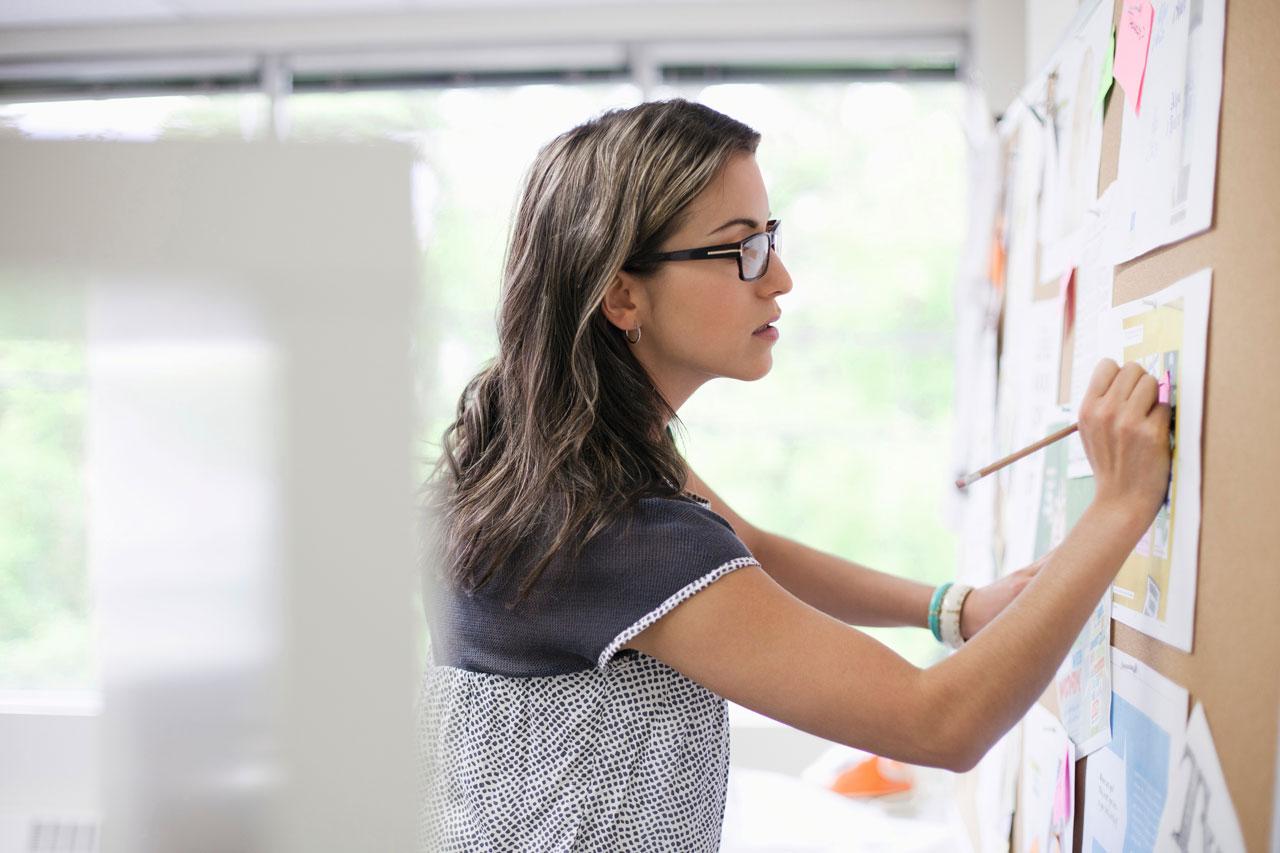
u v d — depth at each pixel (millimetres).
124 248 526
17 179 525
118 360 529
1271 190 708
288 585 530
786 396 4703
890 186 4598
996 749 1615
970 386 1993
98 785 539
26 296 529
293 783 538
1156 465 871
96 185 525
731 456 4723
